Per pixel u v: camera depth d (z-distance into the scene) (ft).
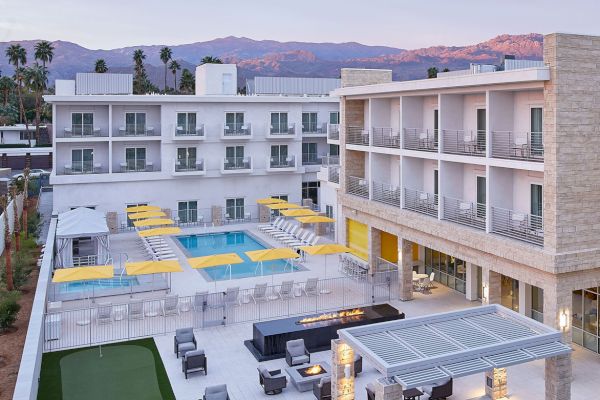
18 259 95.81
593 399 55.06
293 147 159.94
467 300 87.30
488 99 69.26
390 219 89.10
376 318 70.49
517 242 63.77
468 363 44.52
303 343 63.72
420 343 47.62
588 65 58.95
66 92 157.48
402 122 88.33
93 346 69.05
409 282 87.40
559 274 58.65
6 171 206.49
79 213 116.06
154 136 145.69
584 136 59.36
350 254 109.91
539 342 47.96
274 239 133.49
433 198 84.12
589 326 67.56
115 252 120.88
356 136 105.91
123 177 142.31
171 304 78.54
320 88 179.01
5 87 356.79
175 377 60.49
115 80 156.76
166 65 398.62
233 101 151.33
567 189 58.85
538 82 60.85
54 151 139.74
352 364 52.16
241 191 155.53
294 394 56.80
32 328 62.64
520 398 55.31
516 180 70.69
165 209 145.89
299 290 89.40
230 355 66.49
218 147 152.15
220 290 93.25
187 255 119.85
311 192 167.94
